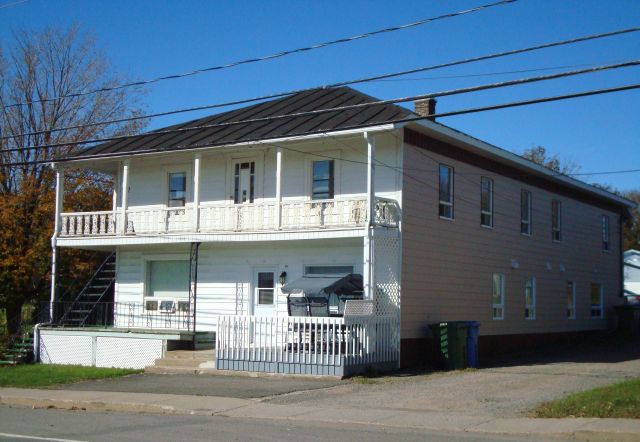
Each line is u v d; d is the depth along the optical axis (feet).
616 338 111.96
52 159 88.69
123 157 85.51
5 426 44.16
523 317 95.25
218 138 82.89
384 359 69.77
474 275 85.35
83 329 83.61
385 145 75.10
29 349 86.74
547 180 103.55
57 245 88.58
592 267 116.06
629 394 46.91
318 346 66.23
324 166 79.20
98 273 95.96
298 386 60.59
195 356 75.61
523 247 96.32
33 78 124.16
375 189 75.20
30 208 109.81
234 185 84.99
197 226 80.64
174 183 89.61
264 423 44.98
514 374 67.36
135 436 39.50
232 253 83.97
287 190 81.00
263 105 92.99
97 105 130.82
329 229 72.02
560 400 48.47
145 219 85.10
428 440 37.76
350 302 66.23
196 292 84.99
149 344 78.95
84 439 38.47
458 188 83.35
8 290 106.32
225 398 54.85
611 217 124.77
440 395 54.65
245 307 82.33
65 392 60.75
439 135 78.43
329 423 44.68
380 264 71.05
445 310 79.61
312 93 90.94
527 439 38.24
